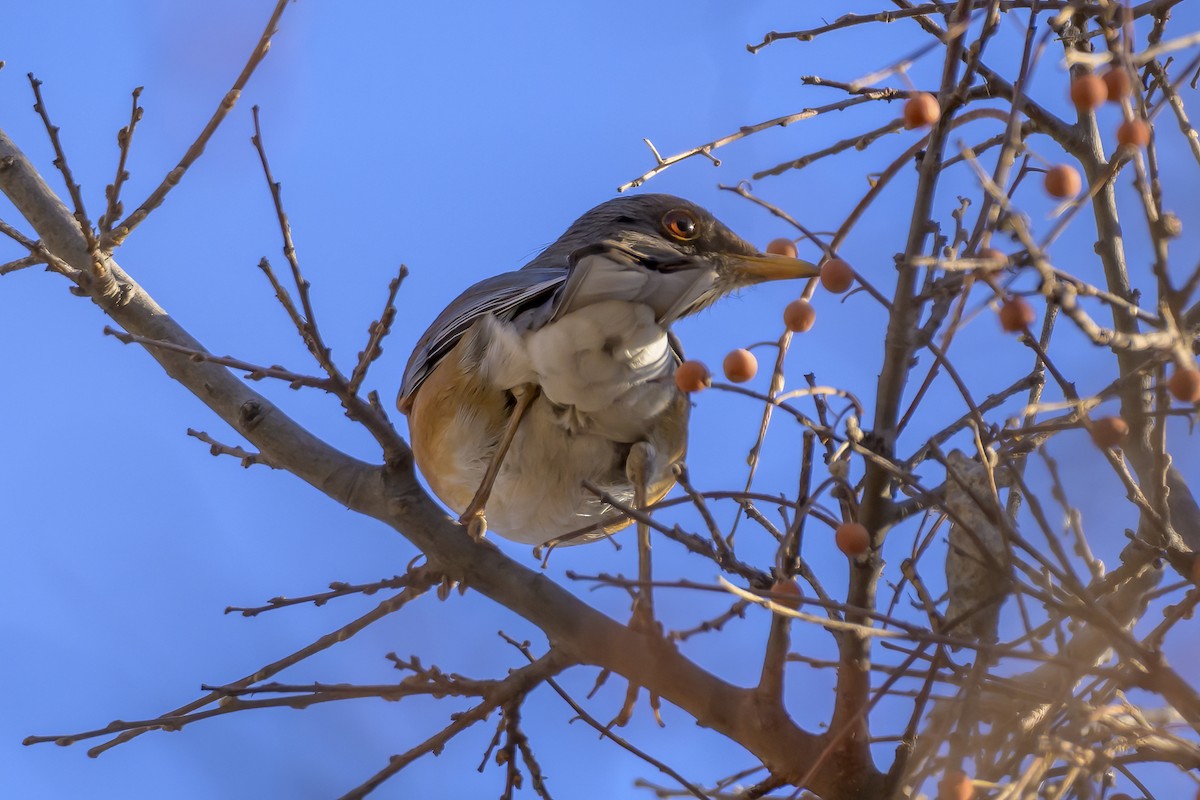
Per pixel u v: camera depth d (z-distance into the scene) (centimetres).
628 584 533
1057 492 558
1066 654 546
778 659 682
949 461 624
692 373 649
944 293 606
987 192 532
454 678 738
